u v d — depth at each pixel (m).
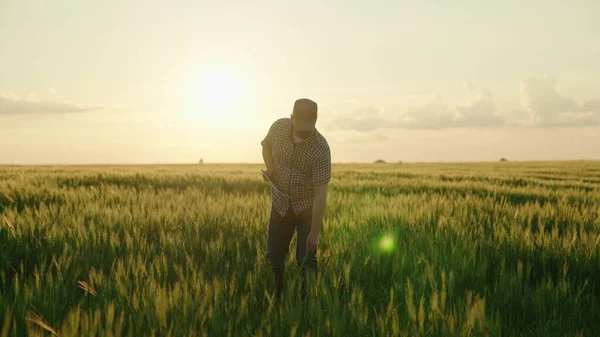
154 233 6.08
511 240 5.73
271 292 4.11
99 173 18.33
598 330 3.53
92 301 3.63
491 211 8.57
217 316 3.18
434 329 3.25
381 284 4.36
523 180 19.61
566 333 3.37
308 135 3.93
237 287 3.98
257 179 16.64
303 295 4.03
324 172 4.19
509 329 3.46
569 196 11.72
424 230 6.32
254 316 3.47
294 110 3.89
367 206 8.96
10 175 16.88
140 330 3.05
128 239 5.27
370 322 3.40
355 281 4.12
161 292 3.44
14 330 3.01
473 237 6.21
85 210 7.42
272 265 4.59
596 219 7.48
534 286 4.38
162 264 4.38
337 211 8.56
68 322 3.15
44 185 11.57
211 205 8.25
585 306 3.94
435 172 28.03
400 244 5.80
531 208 8.37
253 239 5.88
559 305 3.83
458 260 4.75
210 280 4.20
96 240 5.42
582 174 28.97
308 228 4.50
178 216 7.07
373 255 5.06
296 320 3.26
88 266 4.46
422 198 10.27
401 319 3.48
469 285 4.27
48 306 3.42
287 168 4.32
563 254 5.23
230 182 15.59
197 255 5.06
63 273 4.12
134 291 3.59
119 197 9.45
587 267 4.88
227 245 5.33
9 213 6.69
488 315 3.58
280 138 4.28
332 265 4.69
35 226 5.97
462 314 3.41
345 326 3.22
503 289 4.04
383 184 15.91
